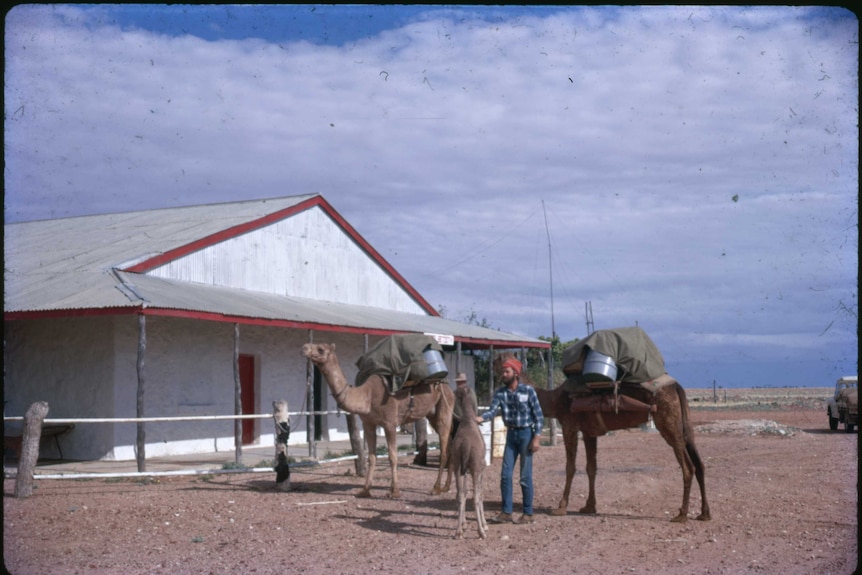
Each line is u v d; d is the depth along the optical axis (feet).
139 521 35.09
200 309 56.24
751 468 55.83
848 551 29.32
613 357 35.40
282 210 81.25
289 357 78.69
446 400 45.27
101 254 71.26
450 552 29.76
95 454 60.85
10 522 34.50
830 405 97.35
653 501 41.52
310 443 62.54
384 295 97.40
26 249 80.18
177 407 65.36
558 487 46.70
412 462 59.98
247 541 31.53
